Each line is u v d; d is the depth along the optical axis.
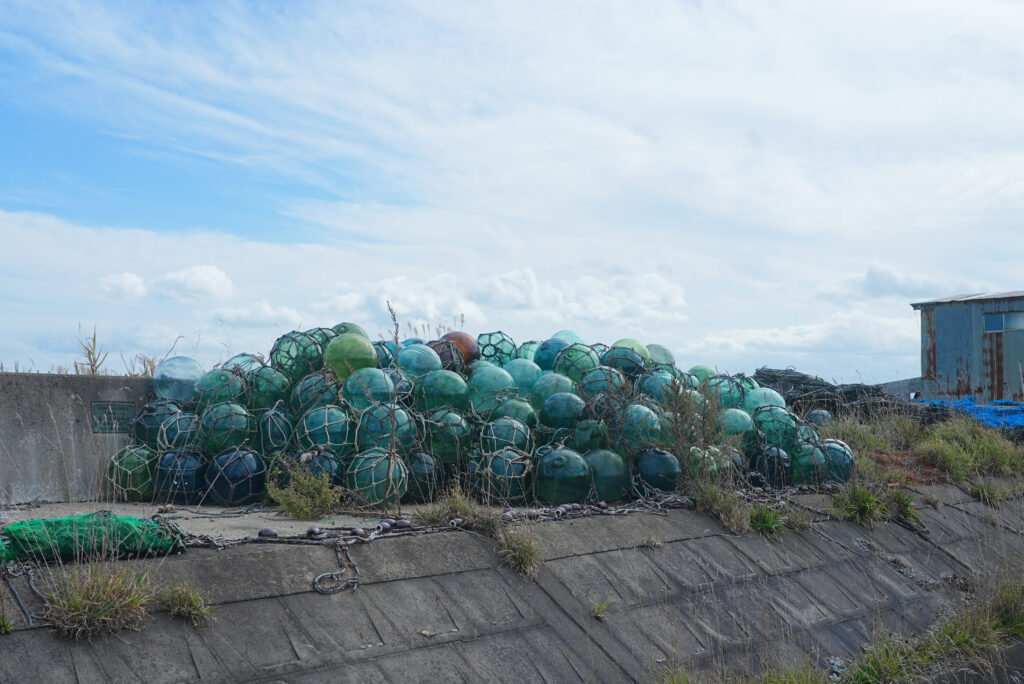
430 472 9.06
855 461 11.47
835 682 6.70
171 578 5.26
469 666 5.46
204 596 5.21
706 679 6.14
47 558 5.21
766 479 10.73
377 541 6.40
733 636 6.97
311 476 8.30
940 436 14.63
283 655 4.99
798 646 7.18
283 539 6.22
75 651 4.54
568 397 10.09
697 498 9.16
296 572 5.74
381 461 8.45
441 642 5.59
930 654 7.28
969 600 8.75
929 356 25.31
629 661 6.12
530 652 5.82
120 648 4.66
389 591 5.90
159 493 9.05
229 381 10.05
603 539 7.66
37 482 9.08
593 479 9.06
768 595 7.84
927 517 11.13
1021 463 13.88
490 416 10.11
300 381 10.12
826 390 16.14
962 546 10.51
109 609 4.72
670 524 8.50
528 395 11.00
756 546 8.68
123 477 9.10
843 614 8.03
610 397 10.05
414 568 6.23
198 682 4.59
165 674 4.58
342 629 5.38
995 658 7.46
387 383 9.54
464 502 7.51
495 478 8.91
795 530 9.38
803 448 11.12
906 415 15.63
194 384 10.29
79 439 9.47
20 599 4.75
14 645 4.45
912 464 13.26
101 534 5.38
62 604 4.70
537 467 9.11
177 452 9.12
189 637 4.89
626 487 9.27
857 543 9.66
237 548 5.93
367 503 8.31
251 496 8.91
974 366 24.08
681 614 7.01
